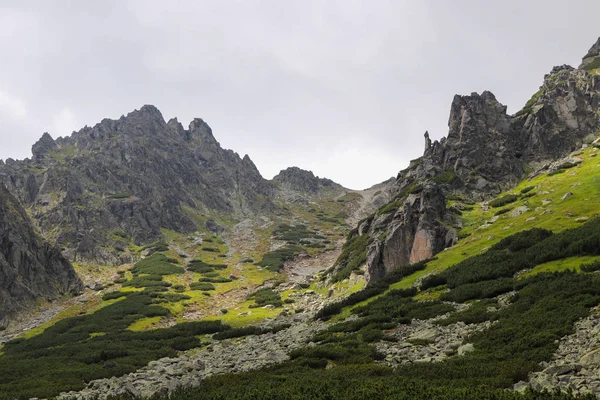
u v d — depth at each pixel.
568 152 104.19
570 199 71.00
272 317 73.56
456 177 98.31
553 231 57.00
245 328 59.03
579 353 22.39
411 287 55.41
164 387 27.27
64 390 31.62
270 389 22.22
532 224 64.56
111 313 76.88
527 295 36.28
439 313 41.34
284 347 41.75
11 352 58.19
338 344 36.38
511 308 34.41
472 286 46.34
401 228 74.31
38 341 62.41
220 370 32.94
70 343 59.38
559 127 109.19
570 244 46.47
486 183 97.00
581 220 58.31
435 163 108.62
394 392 19.28
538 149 106.88
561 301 31.36
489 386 19.45
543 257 46.78
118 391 28.23
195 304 88.06
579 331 25.33
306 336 45.75
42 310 86.50
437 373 23.22
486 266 51.25
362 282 76.56
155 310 78.06
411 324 40.34
